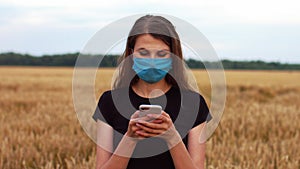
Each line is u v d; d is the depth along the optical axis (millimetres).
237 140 8812
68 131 9953
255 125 10805
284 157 6582
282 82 37219
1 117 13008
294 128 10695
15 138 8602
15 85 28141
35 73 49750
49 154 7375
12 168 6738
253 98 23156
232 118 11781
